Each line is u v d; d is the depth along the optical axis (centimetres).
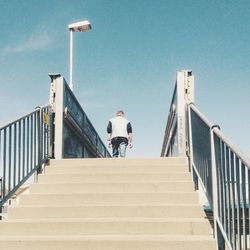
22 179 522
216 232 403
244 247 294
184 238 412
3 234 453
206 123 444
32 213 488
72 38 1076
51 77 679
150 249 402
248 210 290
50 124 654
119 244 405
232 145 327
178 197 504
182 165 587
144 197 508
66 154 709
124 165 588
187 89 661
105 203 509
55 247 410
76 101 796
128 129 898
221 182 381
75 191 540
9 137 488
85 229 451
